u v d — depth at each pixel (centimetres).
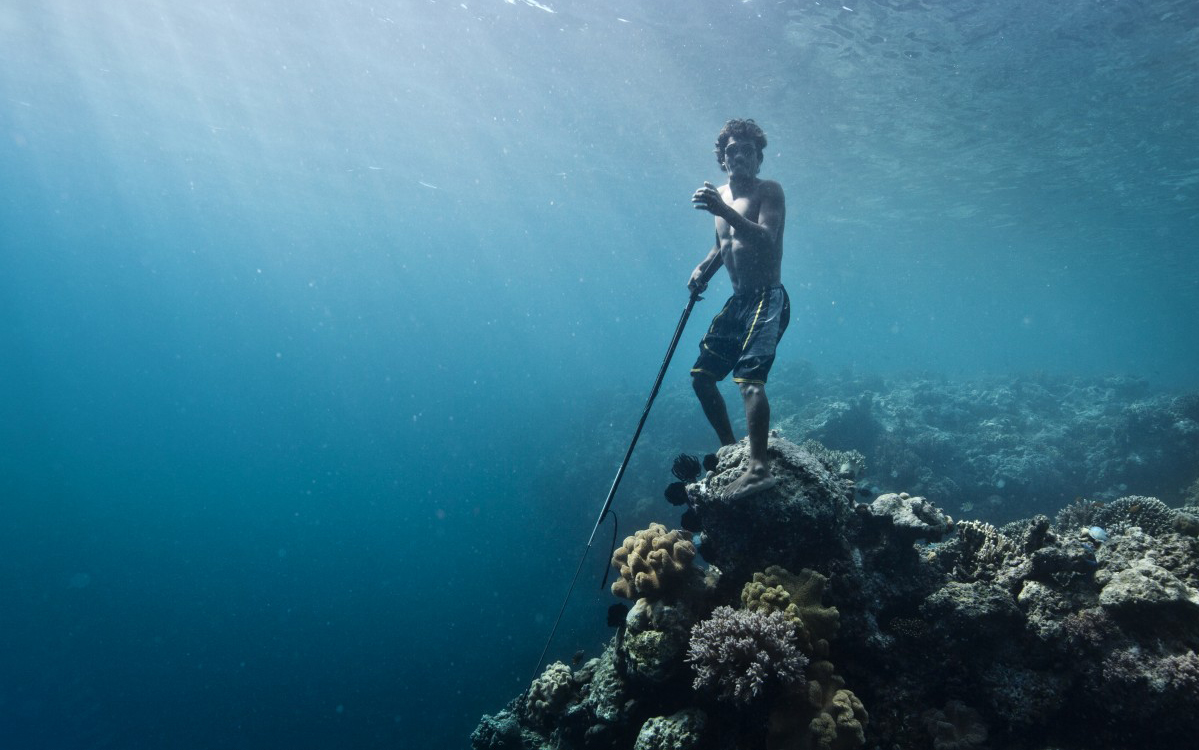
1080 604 334
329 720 1744
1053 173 2428
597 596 1772
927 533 380
